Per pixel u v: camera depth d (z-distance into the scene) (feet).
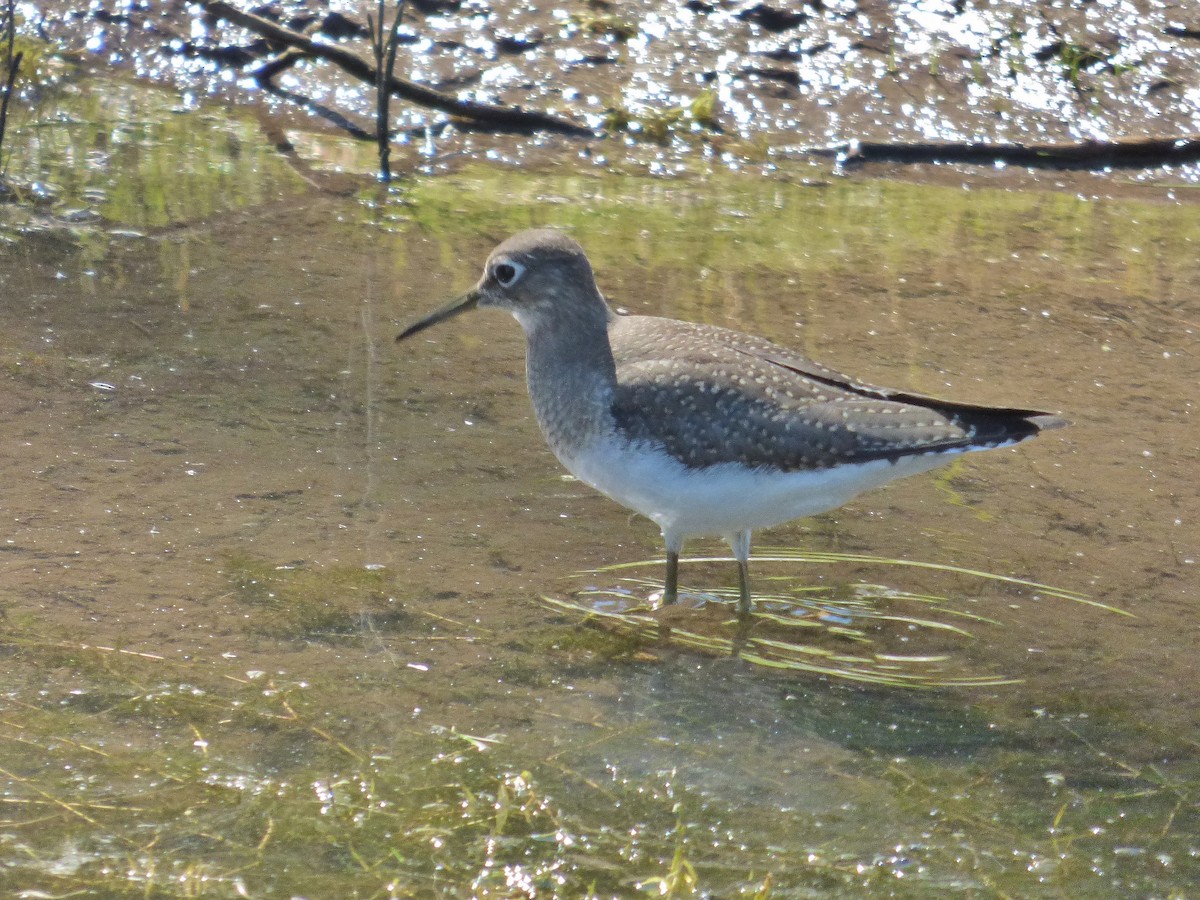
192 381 43.32
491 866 26.23
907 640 34.40
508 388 45.01
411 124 63.16
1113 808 28.84
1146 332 50.78
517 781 28.35
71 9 66.90
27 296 47.34
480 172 60.95
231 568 34.58
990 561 37.63
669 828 27.66
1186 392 46.73
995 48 66.69
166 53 66.33
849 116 64.49
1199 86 65.77
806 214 59.00
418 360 46.09
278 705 30.09
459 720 30.32
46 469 37.78
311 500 37.88
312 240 53.52
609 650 33.22
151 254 51.34
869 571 37.29
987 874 26.86
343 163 60.39
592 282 35.94
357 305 48.93
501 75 65.05
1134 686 32.65
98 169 57.72
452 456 40.91
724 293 51.47
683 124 63.82
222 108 64.13
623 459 34.12
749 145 63.41
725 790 28.86
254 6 67.72
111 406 41.39
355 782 28.14
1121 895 26.40
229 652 31.63
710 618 35.06
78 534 35.19
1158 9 68.23
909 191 61.57
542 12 67.77
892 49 66.64
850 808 28.55
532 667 32.32
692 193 60.39
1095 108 64.85
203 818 26.86
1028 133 64.18
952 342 48.96
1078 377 47.26
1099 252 56.95
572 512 38.99
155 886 25.08
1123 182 63.10
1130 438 43.75
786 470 33.45
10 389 41.52
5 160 57.36
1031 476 41.78
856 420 33.40
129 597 33.06
